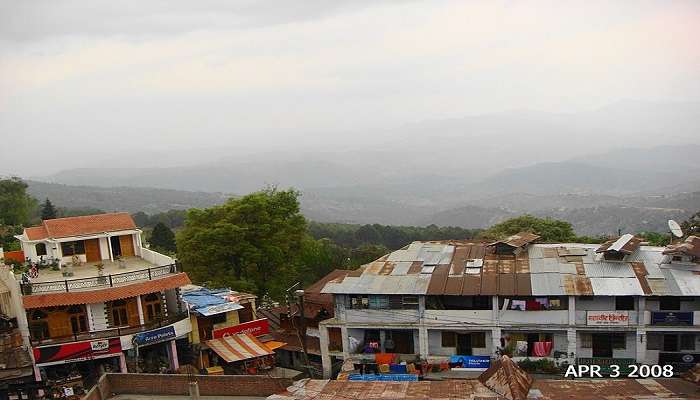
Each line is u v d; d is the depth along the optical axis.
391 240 116.50
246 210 50.84
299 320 44.91
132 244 42.28
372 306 38.38
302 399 24.19
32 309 34.16
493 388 23.50
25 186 85.88
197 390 25.22
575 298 35.09
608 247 38.91
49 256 39.56
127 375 27.14
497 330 36.19
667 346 34.88
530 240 42.66
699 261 36.03
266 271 52.66
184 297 41.31
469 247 43.94
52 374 33.91
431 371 36.78
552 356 35.69
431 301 37.84
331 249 77.94
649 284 34.41
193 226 51.34
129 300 36.03
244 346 38.62
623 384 24.45
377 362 37.81
